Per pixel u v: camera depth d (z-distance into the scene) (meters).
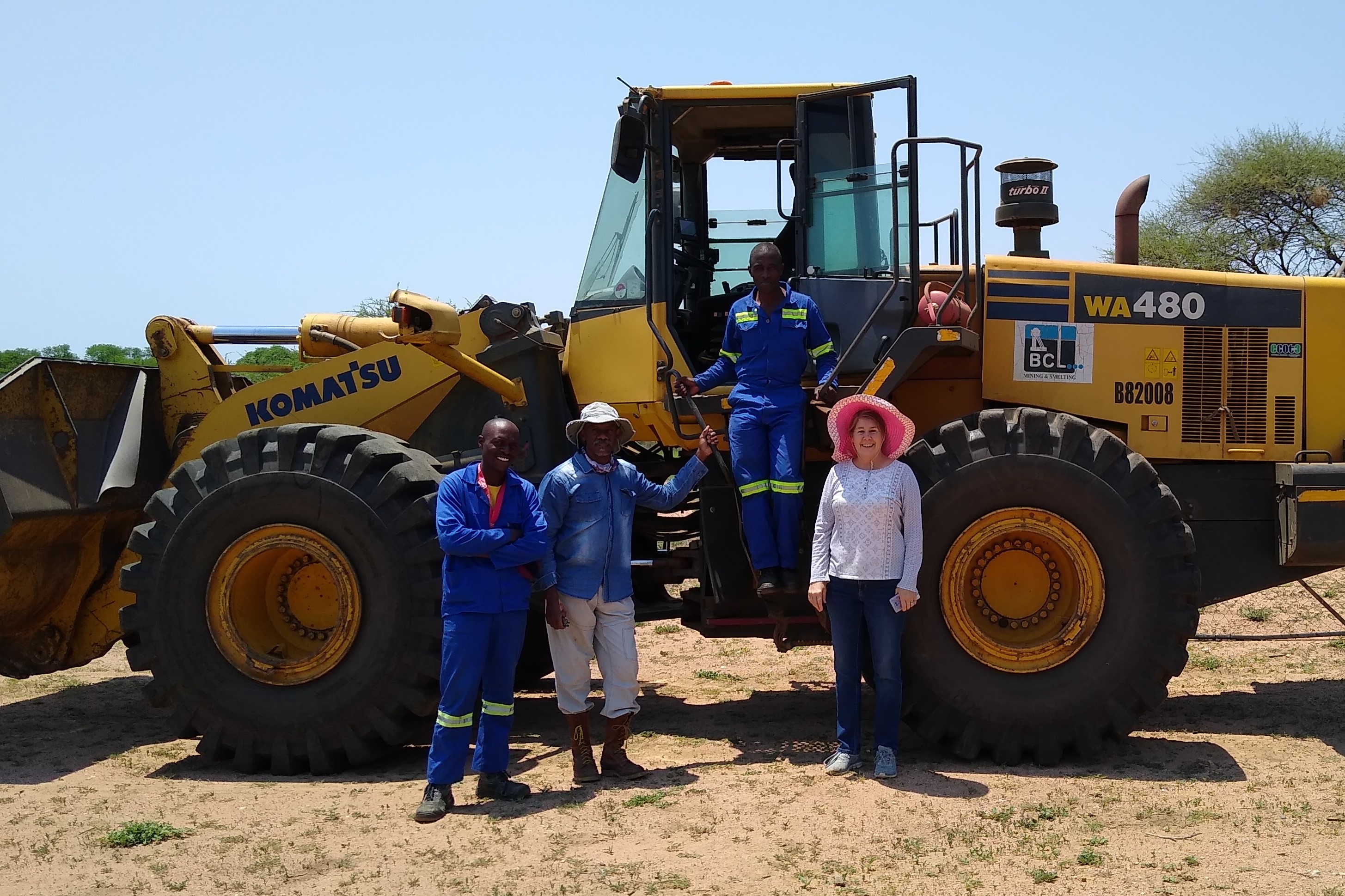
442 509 4.87
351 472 5.67
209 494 5.77
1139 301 6.34
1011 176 6.92
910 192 5.80
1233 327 6.35
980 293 6.30
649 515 6.80
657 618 6.41
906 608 5.11
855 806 4.81
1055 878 3.99
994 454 5.58
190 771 5.70
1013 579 5.76
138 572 5.82
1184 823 4.54
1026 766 5.47
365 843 4.52
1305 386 6.36
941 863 4.16
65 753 6.04
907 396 6.43
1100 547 5.50
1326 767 5.30
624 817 4.75
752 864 4.19
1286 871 4.03
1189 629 5.47
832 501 5.25
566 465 5.24
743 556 6.05
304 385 6.60
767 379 5.58
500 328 6.32
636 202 6.17
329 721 5.57
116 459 6.64
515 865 4.25
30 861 4.38
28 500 6.07
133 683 7.89
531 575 5.07
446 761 4.86
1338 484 5.84
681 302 6.57
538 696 7.39
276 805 5.07
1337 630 8.59
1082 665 5.49
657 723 6.48
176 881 4.16
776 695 7.16
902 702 5.56
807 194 6.01
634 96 5.98
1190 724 6.17
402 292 5.94
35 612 6.54
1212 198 25.52
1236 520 6.32
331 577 5.87
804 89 6.04
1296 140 25.23
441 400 6.54
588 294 6.30
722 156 6.79
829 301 5.96
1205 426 6.34
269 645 5.89
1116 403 6.32
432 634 5.57
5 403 6.17
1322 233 24.58
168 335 7.14
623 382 6.18
